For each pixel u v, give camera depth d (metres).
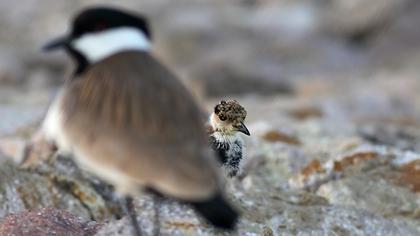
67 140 8.22
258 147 14.25
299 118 21.47
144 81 8.20
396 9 38.22
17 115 18.41
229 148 11.54
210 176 7.76
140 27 8.63
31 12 39.09
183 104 8.16
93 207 12.41
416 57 36.09
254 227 11.20
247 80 29.84
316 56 36.56
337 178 13.16
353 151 13.55
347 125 17.84
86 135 8.06
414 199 12.57
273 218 11.59
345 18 38.91
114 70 8.30
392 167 13.23
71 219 11.07
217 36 36.88
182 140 7.91
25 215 10.91
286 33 38.34
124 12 8.57
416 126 21.47
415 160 13.18
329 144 14.73
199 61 33.09
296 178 13.27
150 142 7.85
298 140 15.31
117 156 7.86
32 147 13.79
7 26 37.97
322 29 39.06
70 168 13.08
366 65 36.28
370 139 16.81
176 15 38.12
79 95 8.31
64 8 39.31
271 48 36.56
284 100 25.56
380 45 37.66
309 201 12.45
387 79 31.94
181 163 7.75
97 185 12.76
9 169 12.99
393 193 12.66
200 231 10.79
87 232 10.80
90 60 8.57
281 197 12.44
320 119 20.61
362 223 11.77
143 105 8.04
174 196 7.68
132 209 8.92
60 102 8.45
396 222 12.04
